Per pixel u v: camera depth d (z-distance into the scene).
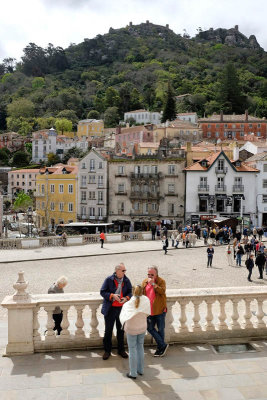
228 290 9.35
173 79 193.25
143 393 6.82
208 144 88.31
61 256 29.09
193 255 30.70
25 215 84.56
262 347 8.80
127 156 60.59
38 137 145.75
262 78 184.38
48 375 7.38
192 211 56.25
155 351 8.51
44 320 11.19
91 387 6.98
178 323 10.33
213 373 7.56
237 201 56.03
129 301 7.45
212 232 39.88
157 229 42.50
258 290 9.41
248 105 149.00
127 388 6.98
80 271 23.45
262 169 56.03
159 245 36.44
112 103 179.75
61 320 9.32
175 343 8.89
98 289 18.66
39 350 8.38
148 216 58.38
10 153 151.12
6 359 8.02
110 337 8.14
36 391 6.83
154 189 58.47
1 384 7.04
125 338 8.80
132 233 40.16
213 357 8.26
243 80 177.00
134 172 59.34
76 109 191.12
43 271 23.36
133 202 59.41
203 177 56.00
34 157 145.38
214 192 55.81
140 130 112.69
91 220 60.78
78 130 158.00
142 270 23.89
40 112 191.12
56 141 145.12
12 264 26.05
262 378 7.39
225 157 55.69
